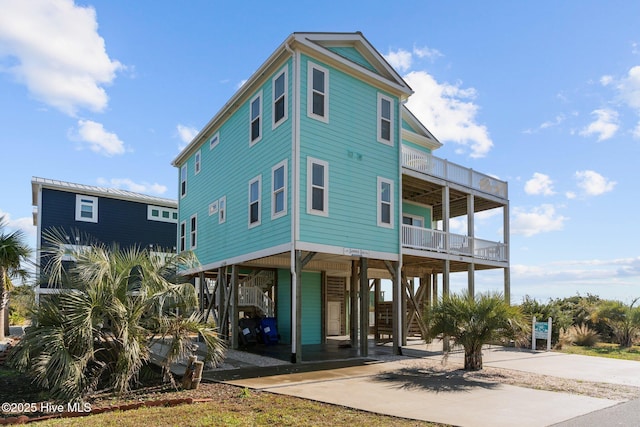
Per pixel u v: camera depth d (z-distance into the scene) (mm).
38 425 5180
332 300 19391
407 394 7359
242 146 14867
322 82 12359
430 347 15344
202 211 18281
